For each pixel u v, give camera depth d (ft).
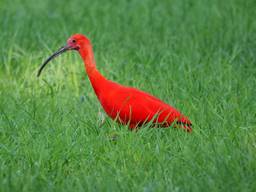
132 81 54.65
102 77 45.65
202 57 59.67
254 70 55.67
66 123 45.55
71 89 55.11
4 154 41.29
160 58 59.26
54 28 67.97
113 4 77.30
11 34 65.77
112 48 62.18
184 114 46.88
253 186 36.60
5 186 36.50
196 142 42.11
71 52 59.52
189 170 38.63
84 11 74.23
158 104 44.14
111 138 43.45
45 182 37.93
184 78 53.67
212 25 67.51
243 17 69.05
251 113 47.19
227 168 37.93
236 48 59.88
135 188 36.73
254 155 40.19
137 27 68.44
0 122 45.93
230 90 50.93
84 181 37.63
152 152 41.09
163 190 36.32
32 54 60.70
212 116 46.21
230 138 42.65
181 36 64.95
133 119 44.21
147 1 77.10
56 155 40.65
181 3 75.56
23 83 55.36
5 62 58.59
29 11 76.02
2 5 78.84
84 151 41.60
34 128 45.50
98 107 49.67
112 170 39.27
